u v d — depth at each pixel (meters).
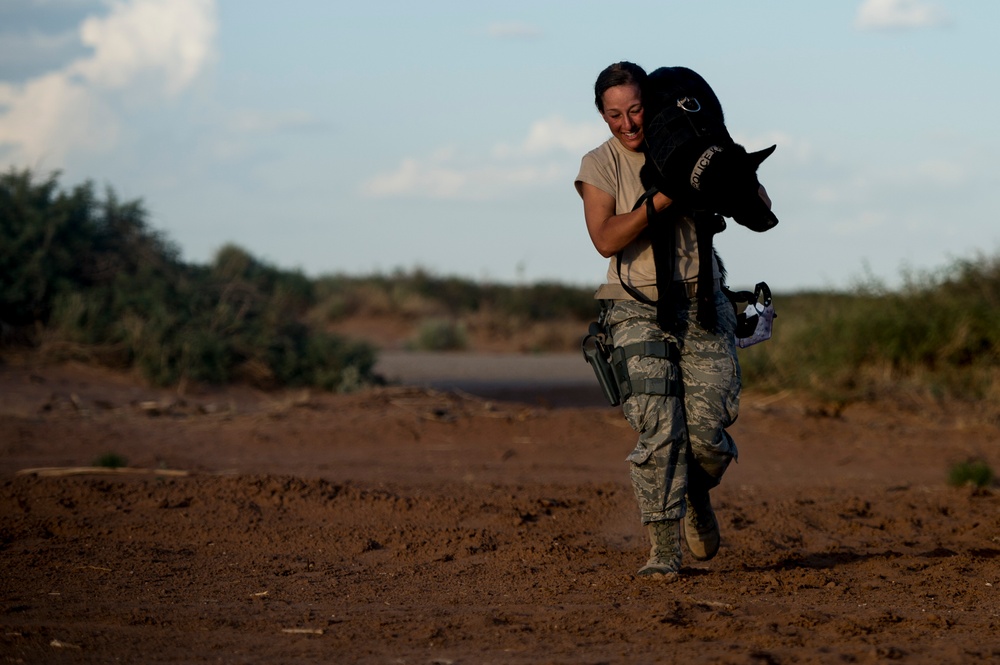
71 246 46.34
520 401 45.00
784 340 41.59
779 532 18.19
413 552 16.22
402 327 92.50
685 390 13.26
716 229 13.11
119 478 22.56
